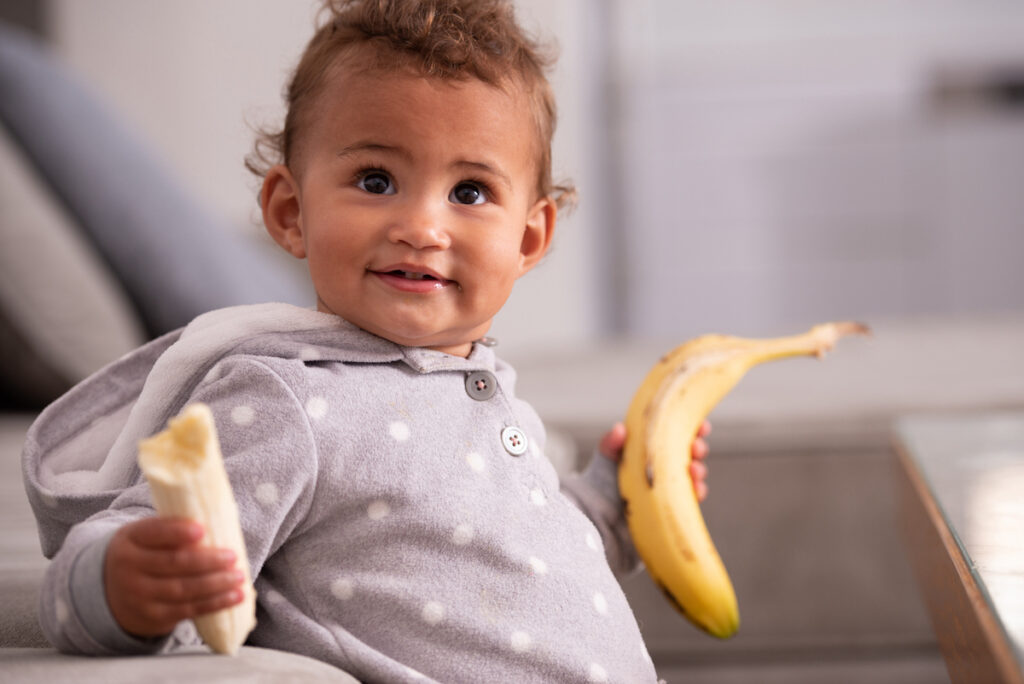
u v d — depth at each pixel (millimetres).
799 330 4426
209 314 899
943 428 1508
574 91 4484
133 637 663
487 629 804
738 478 1789
